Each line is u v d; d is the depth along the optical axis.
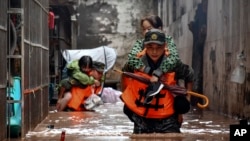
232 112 22.73
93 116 22.72
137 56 14.72
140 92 14.79
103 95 32.50
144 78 14.59
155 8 54.31
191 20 33.22
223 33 24.62
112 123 19.48
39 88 19.52
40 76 19.92
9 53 15.54
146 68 14.63
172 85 14.76
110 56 36.53
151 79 14.56
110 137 15.05
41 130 17.25
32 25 17.55
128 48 54.34
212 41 27.22
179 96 14.85
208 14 28.36
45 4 21.66
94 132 16.48
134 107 14.87
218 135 15.83
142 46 15.03
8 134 15.28
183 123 19.73
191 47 33.50
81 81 26.14
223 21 24.64
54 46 36.91
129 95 14.96
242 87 21.12
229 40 23.42
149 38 14.44
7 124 15.23
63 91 26.55
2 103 14.20
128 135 15.55
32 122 17.48
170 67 14.59
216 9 26.19
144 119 15.05
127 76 14.65
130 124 19.06
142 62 14.66
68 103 26.14
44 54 21.44
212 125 19.02
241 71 21.34
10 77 15.59
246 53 20.58
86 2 54.03
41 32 20.20
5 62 14.60
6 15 14.69
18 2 15.73
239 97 21.56
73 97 26.14
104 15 54.25
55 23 38.28
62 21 41.59
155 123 15.08
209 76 27.84
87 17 54.12
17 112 15.52
